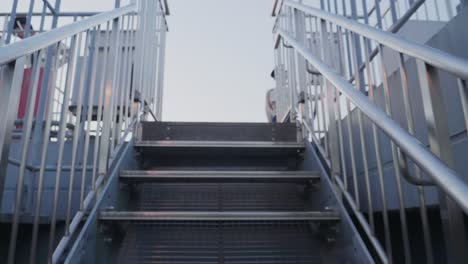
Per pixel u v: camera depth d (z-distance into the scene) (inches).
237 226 60.7
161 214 54.0
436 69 29.0
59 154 46.2
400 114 49.3
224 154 81.6
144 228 60.5
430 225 50.9
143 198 73.1
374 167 57.2
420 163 23.7
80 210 50.4
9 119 32.5
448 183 20.8
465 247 26.6
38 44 35.0
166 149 77.5
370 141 59.3
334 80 46.6
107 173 60.6
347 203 55.7
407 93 34.3
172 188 74.3
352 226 49.7
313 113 78.3
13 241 35.7
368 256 43.9
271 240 59.7
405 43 31.2
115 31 68.9
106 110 63.7
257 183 74.3
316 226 59.4
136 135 82.0
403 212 36.9
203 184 75.1
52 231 42.7
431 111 28.8
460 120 37.6
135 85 87.5
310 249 58.5
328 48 70.4
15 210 36.4
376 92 56.5
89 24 51.7
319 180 65.9
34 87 41.2
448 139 28.3
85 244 47.4
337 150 60.3
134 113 86.3
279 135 84.4
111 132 65.9
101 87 61.7
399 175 37.1
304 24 89.4
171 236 59.7
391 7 66.0
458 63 22.9
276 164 84.7
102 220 52.9
